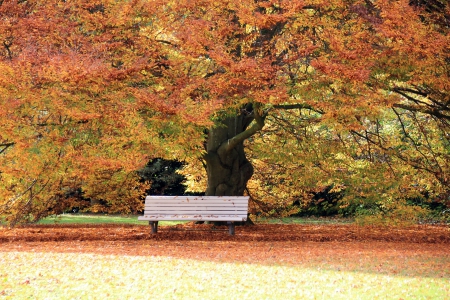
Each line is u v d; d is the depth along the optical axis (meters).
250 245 14.64
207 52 14.84
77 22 15.71
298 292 8.59
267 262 11.39
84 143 15.05
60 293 8.29
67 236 16.25
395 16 14.10
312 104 15.21
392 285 9.20
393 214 19.08
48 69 13.34
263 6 15.59
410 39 14.27
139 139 14.25
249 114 18.97
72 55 13.88
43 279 9.17
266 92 14.48
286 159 18.69
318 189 25.80
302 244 15.12
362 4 15.95
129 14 15.67
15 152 14.00
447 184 21.09
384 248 14.47
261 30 17.50
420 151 21.17
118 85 14.70
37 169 14.47
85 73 13.25
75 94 14.48
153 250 13.16
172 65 16.11
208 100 15.37
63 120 15.71
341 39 15.01
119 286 8.82
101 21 15.68
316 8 16.55
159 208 17.06
